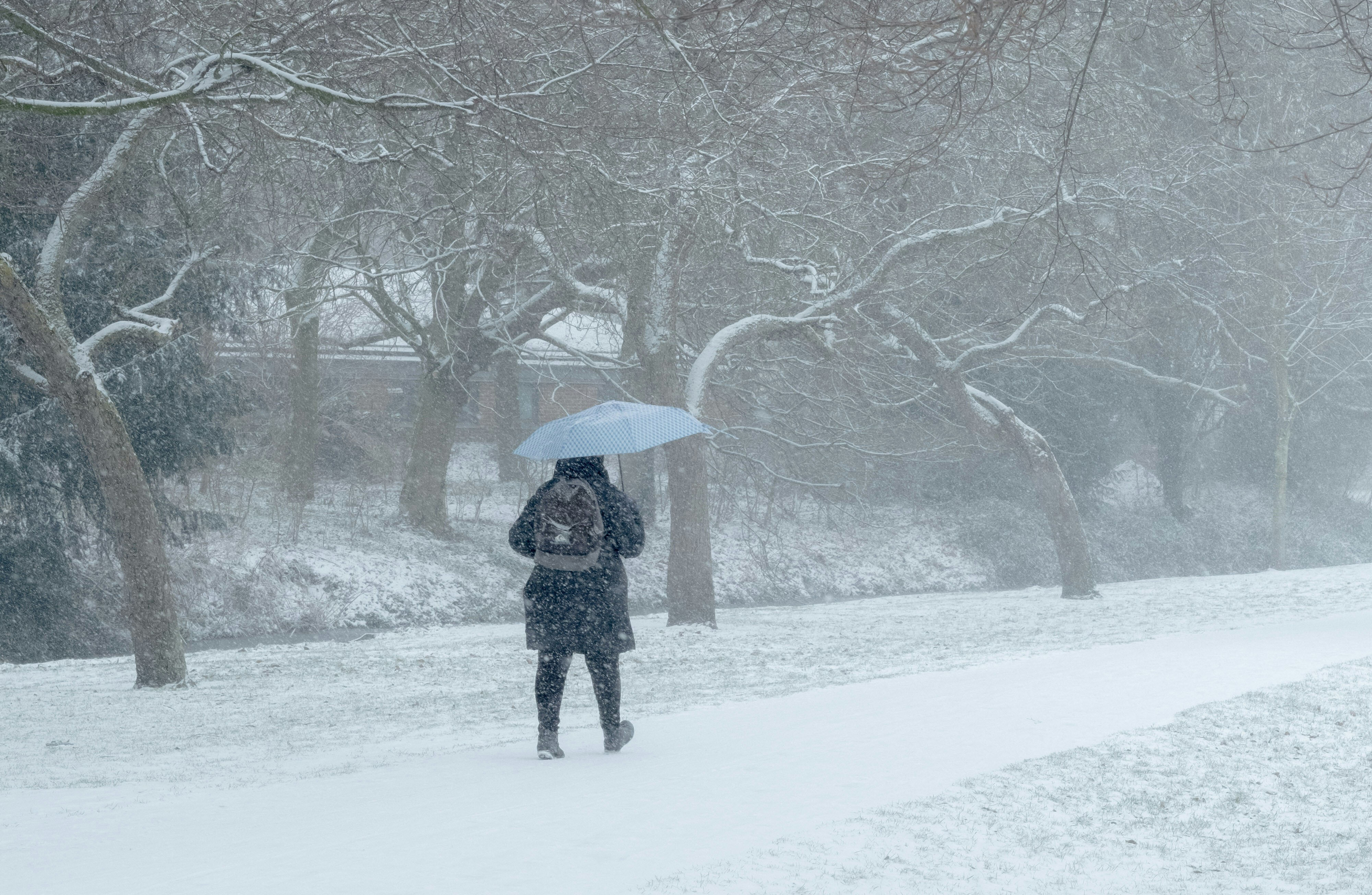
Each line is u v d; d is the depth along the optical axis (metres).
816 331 29.25
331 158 17.80
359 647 24.52
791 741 8.10
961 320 35.91
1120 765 7.31
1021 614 27.83
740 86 19.00
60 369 17.30
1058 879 4.90
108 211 23.23
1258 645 13.95
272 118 16.89
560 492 7.84
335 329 43.94
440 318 34.03
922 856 5.11
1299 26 24.83
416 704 13.62
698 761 7.37
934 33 10.17
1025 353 35.81
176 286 20.02
